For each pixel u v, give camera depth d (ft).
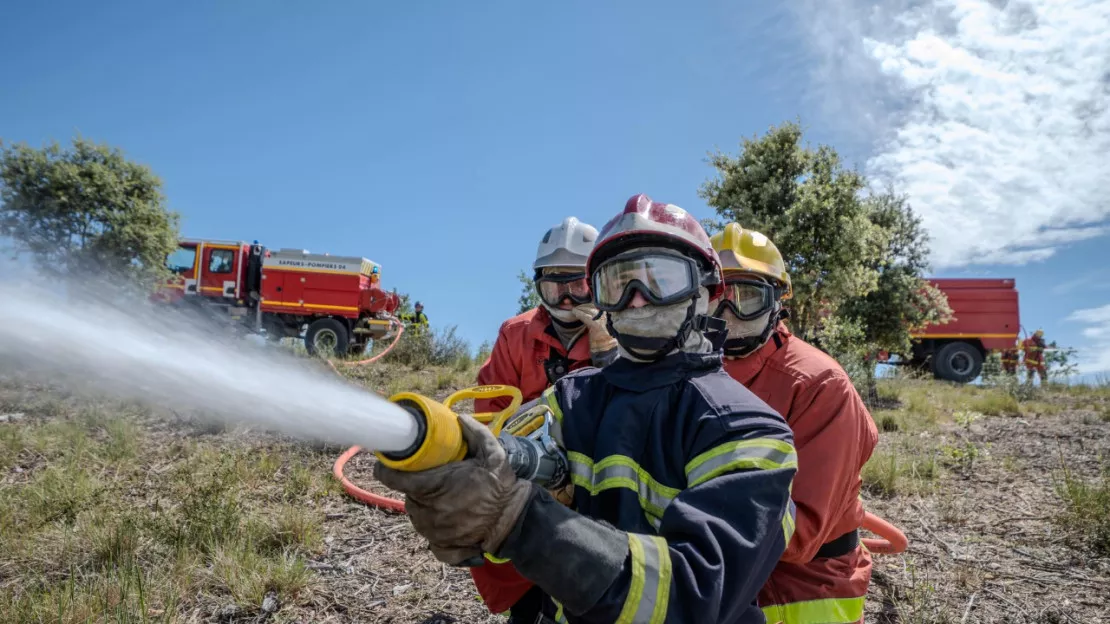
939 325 56.95
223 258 48.65
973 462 19.93
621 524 4.33
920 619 10.88
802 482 6.52
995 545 14.11
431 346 38.11
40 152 41.78
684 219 5.08
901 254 48.37
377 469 3.59
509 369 10.65
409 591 12.25
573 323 9.66
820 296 37.40
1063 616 11.23
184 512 14.15
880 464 18.66
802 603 7.00
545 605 5.72
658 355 4.86
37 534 13.32
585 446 4.95
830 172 38.75
